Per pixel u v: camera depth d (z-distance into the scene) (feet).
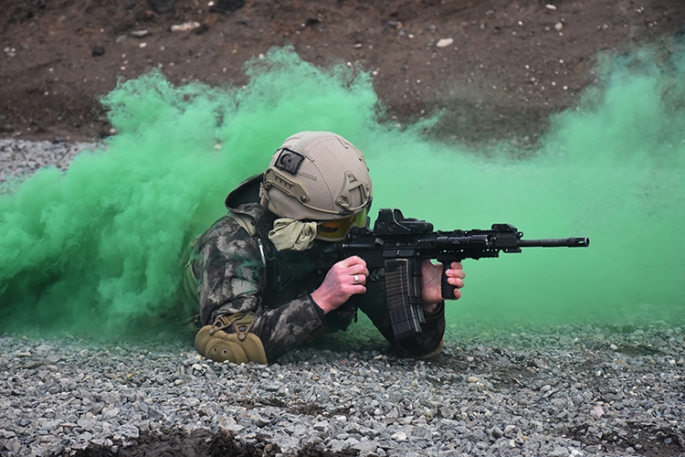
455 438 11.57
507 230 13.57
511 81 42.60
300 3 48.67
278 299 15.72
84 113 45.21
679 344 16.75
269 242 15.26
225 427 11.57
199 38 48.24
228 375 14.24
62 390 13.37
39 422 11.84
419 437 11.55
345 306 14.89
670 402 13.21
